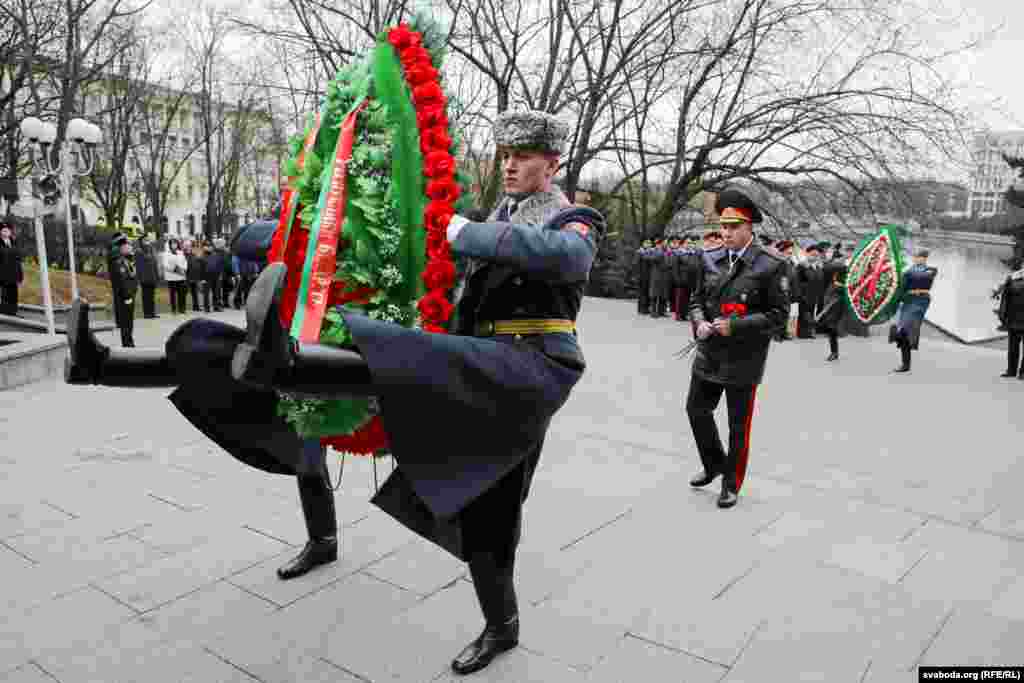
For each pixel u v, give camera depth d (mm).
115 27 23094
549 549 3600
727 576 3332
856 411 7344
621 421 6422
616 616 2938
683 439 5824
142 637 2695
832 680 2523
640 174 24469
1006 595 3199
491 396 2064
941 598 3158
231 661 2549
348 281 2271
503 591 2545
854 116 18703
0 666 2494
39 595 3000
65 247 20516
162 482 4395
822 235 21266
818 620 2941
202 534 3639
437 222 2209
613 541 3721
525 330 2318
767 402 7746
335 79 2521
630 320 16172
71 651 2596
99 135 11469
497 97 17469
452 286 2287
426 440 2006
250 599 2992
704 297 4426
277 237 2518
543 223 2295
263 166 40406
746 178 21656
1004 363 11766
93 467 4660
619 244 23562
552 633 2793
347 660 2568
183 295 15422
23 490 4227
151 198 33750
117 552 3420
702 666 2594
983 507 4375
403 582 3158
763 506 4301
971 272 33844
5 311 11906
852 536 3855
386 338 1931
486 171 15133
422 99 2350
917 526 4023
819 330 11711
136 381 1932
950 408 7613
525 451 2178
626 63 18953
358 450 2641
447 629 2787
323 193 2262
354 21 16047
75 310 1824
